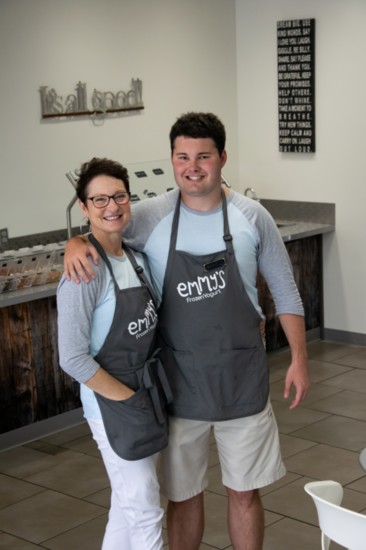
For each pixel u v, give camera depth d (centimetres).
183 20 653
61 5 576
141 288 290
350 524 241
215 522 401
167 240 299
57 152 587
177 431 308
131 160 633
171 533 325
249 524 318
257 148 700
